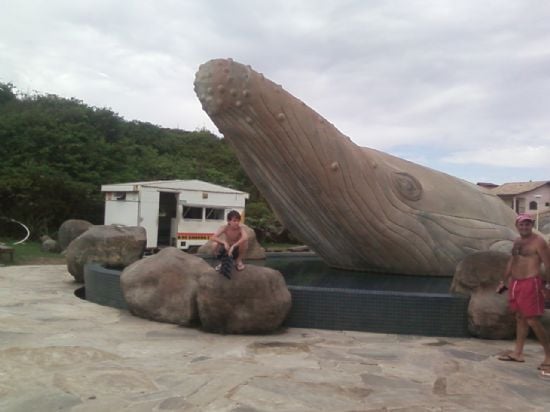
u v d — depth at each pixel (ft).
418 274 33.88
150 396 14.38
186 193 65.67
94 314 25.64
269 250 67.31
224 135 29.04
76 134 99.35
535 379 17.33
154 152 114.83
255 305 22.08
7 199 78.84
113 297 28.25
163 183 63.57
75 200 82.94
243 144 28.73
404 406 14.33
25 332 21.18
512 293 19.07
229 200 69.92
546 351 18.33
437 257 33.12
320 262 43.01
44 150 90.74
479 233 34.12
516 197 132.57
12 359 17.40
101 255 36.06
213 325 22.35
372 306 23.72
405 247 32.58
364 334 23.18
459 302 23.61
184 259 25.53
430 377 17.11
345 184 29.89
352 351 20.04
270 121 27.50
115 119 116.67
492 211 36.22
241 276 22.21
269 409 13.71
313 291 24.06
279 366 17.65
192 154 125.90
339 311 23.88
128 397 14.26
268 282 22.43
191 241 66.59
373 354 19.70
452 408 14.32
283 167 29.07
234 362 17.95
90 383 15.28
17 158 87.97
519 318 19.49
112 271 29.48
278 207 32.60
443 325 23.56
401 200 32.73
